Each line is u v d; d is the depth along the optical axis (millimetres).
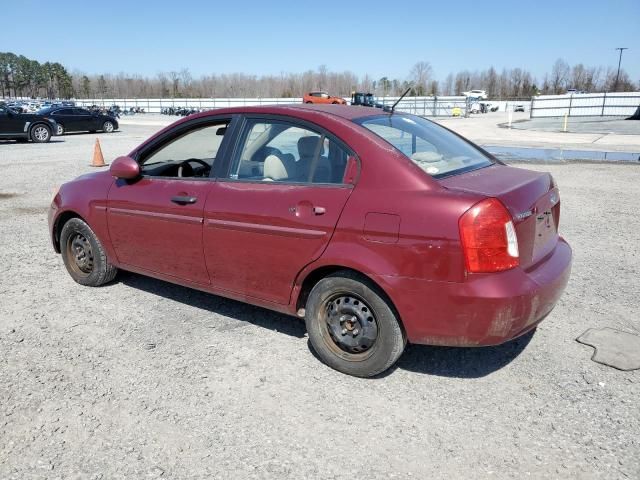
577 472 2521
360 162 3221
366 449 2707
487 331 2908
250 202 3570
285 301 3574
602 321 4078
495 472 2535
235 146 3816
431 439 2775
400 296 3020
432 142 3699
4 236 6715
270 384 3297
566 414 2953
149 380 3342
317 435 2820
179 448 2725
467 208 2855
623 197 8844
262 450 2707
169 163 4520
